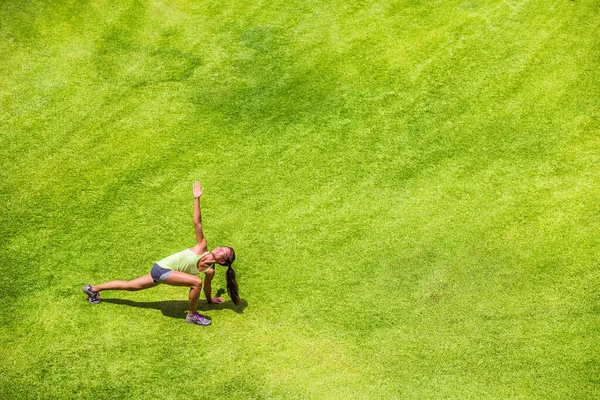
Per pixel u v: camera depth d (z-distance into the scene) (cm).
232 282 885
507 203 1108
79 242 1019
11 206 1066
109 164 1151
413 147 1203
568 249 1036
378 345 909
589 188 1127
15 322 902
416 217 1086
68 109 1242
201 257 871
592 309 955
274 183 1135
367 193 1123
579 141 1208
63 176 1123
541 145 1204
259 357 886
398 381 869
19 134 1190
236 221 1069
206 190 1115
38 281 957
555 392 862
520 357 900
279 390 851
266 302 955
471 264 1019
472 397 855
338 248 1037
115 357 872
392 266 1014
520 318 947
